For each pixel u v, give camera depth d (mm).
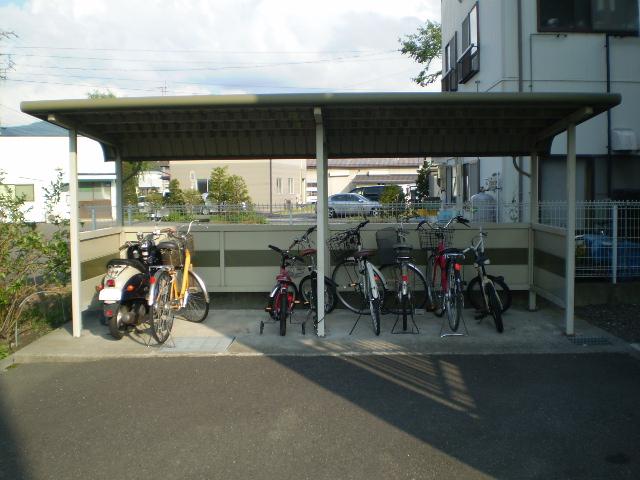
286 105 5730
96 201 22047
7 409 4480
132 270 6270
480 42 12445
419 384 4906
